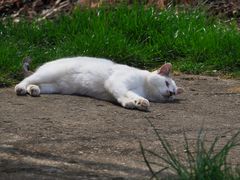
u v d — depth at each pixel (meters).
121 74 10.03
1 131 8.09
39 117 8.87
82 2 15.16
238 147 7.84
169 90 10.23
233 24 14.11
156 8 14.55
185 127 8.80
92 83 10.18
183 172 6.23
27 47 12.74
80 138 7.98
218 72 12.77
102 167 6.94
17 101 9.73
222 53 13.18
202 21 14.10
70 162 7.06
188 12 14.53
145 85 10.17
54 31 13.49
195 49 13.24
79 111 9.34
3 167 6.79
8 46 12.18
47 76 10.33
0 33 13.41
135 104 9.61
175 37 13.49
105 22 13.55
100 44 12.67
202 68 12.85
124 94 9.77
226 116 9.61
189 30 13.66
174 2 15.25
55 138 7.93
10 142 7.66
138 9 13.95
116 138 8.06
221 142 8.12
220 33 13.50
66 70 10.34
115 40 12.83
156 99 10.27
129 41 13.31
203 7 15.05
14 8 16.09
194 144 7.96
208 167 6.11
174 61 13.18
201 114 9.64
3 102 9.63
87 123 8.73
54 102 9.79
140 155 7.43
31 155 7.24
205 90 11.38
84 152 7.45
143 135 8.27
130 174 6.74
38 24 14.08
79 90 10.35
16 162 6.97
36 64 11.88
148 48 13.15
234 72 12.73
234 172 6.35
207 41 13.31
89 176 6.62
